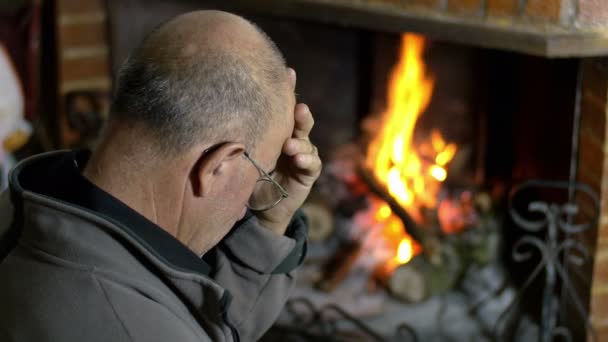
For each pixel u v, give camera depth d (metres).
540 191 2.00
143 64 0.87
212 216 0.93
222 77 0.87
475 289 2.09
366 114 2.27
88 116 2.27
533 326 2.01
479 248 2.08
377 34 2.17
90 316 0.85
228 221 0.95
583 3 1.55
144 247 0.88
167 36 0.88
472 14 1.66
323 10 1.86
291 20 2.22
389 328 2.02
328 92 2.28
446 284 2.07
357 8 1.81
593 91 1.75
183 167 0.88
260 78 0.90
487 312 2.05
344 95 2.28
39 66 2.29
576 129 1.83
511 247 2.13
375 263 2.16
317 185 2.24
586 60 1.76
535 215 2.02
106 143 0.89
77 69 2.28
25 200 0.89
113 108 0.89
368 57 2.21
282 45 2.25
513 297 2.07
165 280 0.92
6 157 2.18
